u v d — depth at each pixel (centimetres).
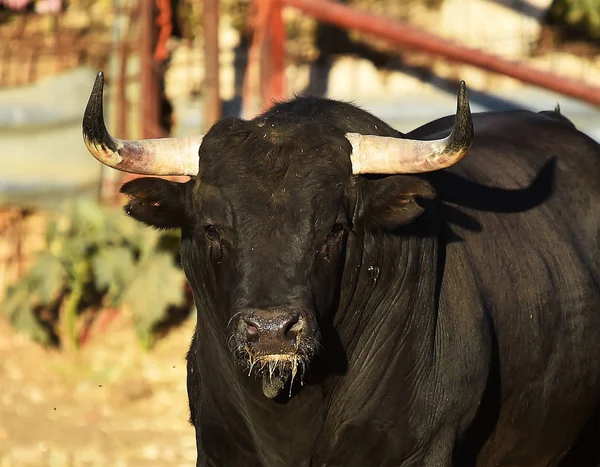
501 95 4400
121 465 2888
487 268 1980
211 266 1766
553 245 2105
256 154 1723
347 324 1822
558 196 2175
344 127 1838
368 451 1878
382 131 1884
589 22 4834
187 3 4450
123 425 3194
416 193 1748
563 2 4853
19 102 4147
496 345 1958
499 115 2334
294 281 1664
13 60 4519
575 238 2170
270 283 1650
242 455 1920
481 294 1942
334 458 1886
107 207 3922
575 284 2114
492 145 2177
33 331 3697
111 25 4516
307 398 1816
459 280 1928
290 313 1612
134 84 4234
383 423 1858
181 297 3678
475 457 1998
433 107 4256
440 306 1902
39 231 4131
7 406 3322
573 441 2191
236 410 1886
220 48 4397
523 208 2095
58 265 3712
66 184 4094
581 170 2241
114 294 3753
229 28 4441
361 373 1855
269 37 3931
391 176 1766
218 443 1925
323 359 1803
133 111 4225
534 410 2056
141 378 3494
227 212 1706
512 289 1998
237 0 4456
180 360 3638
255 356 1619
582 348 2119
